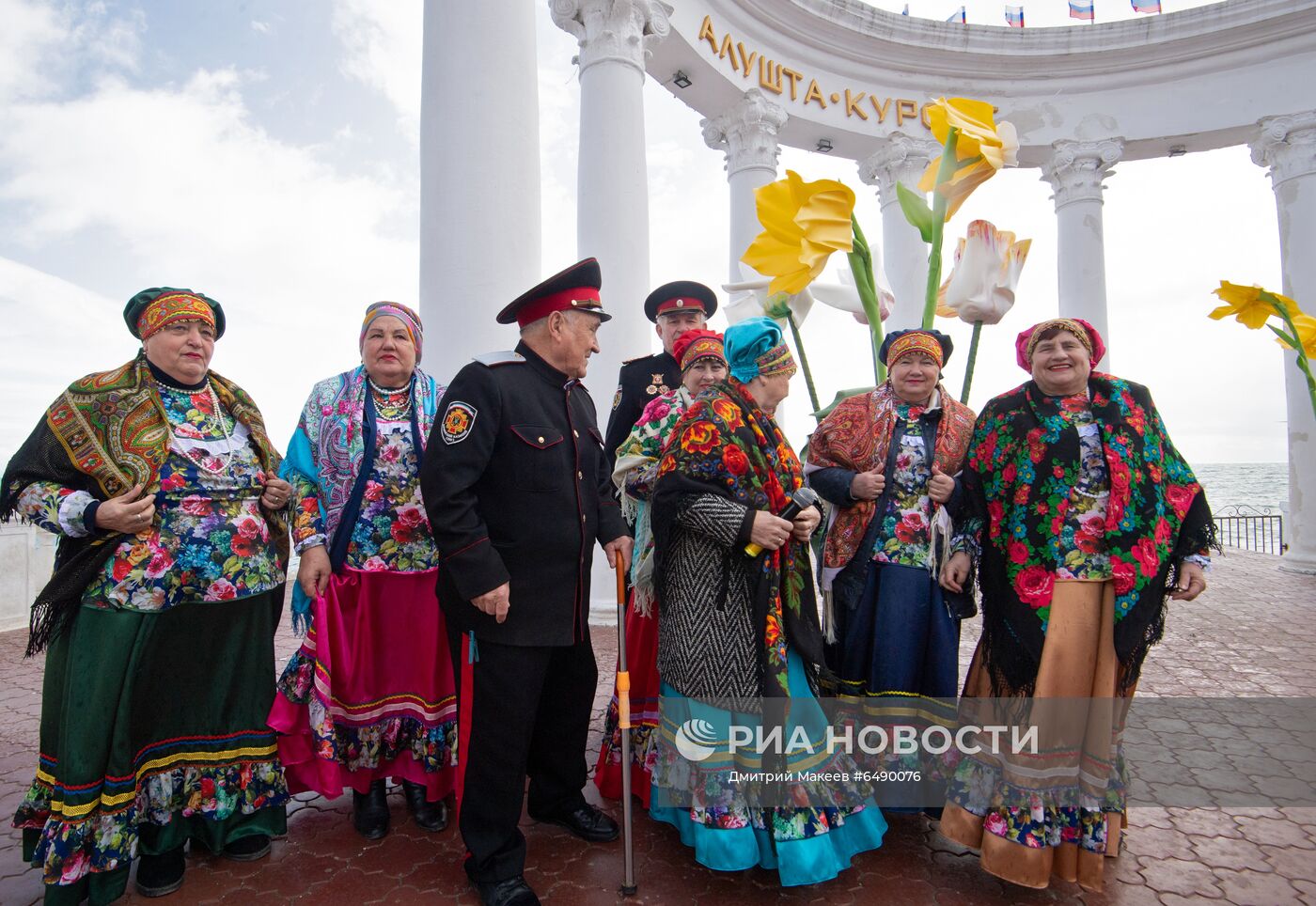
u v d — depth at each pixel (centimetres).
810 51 930
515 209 448
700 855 228
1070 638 232
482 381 236
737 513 226
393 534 276
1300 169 964
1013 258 308
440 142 446
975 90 1031
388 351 277
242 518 252
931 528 273
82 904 228
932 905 229
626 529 281
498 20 452
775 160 876
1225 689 472
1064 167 1037
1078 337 245
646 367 352
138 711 229
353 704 270
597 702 423
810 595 253
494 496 237
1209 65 1008
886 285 349
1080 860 234
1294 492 998
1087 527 237
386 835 273
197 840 253
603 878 244
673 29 736
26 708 425
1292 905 230
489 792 229
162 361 239
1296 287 966
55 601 218
